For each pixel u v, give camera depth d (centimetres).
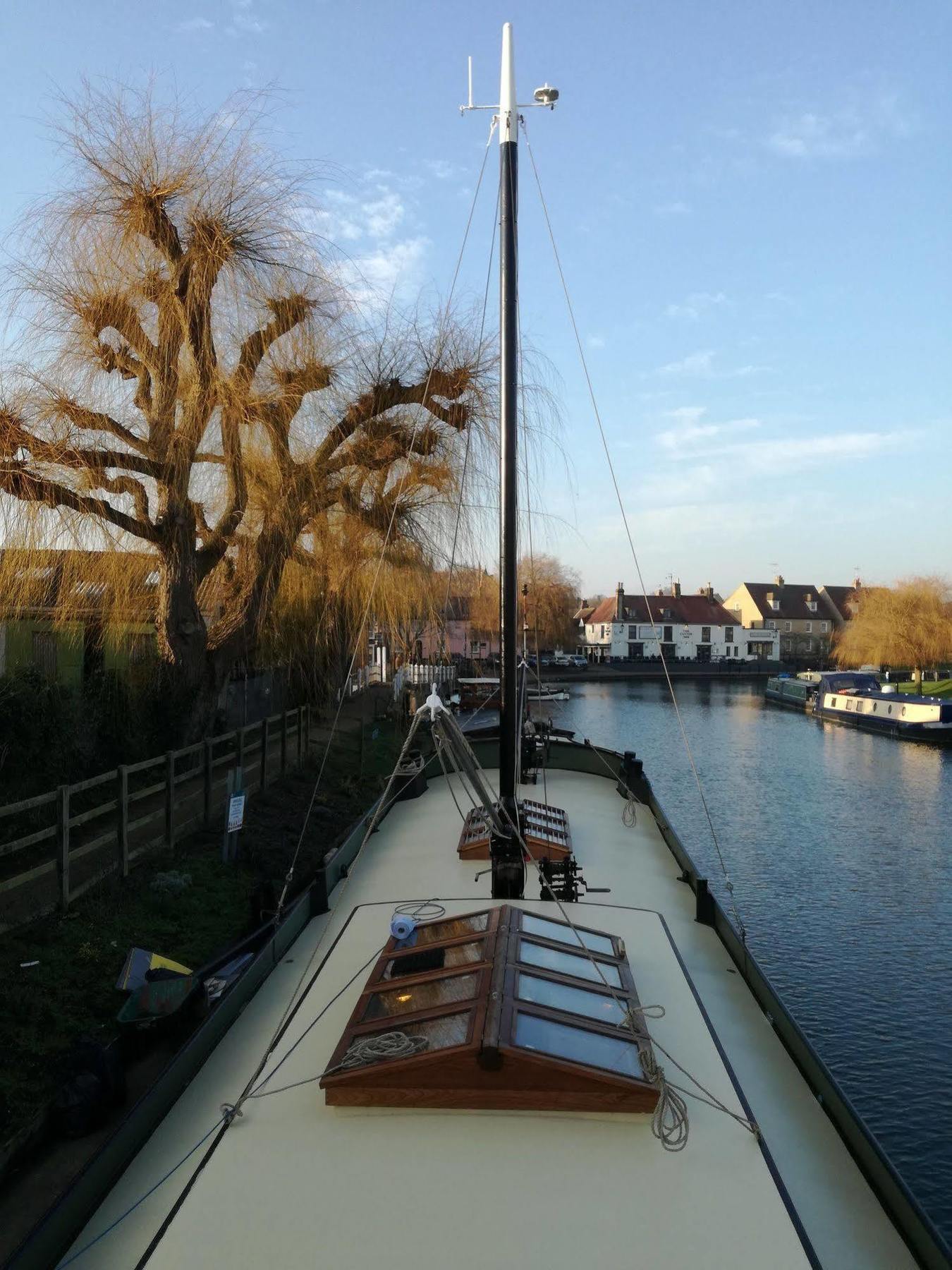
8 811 840
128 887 1059
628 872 864
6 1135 629
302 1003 529
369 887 812
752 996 595
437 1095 401
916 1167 998
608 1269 321
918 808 2720
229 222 1345
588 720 5075
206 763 1391
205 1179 370
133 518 1355
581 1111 397
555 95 777
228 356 1398
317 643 1981
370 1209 351
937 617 6256
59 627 1430
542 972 464
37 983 808
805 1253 329
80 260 1298
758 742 4200
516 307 753
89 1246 365
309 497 1530
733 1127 403
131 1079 731
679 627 11206
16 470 1202
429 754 1334
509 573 727
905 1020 1327
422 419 1600
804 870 2064
